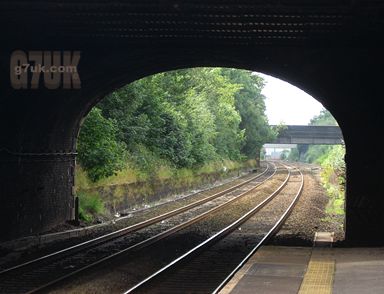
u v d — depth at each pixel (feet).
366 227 61.11
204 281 40.70
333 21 43.27
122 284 40.29
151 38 51.83
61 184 69.72
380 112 58.90
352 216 62.08
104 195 86.17
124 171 96.63
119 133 102.27
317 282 34.06
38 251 54.75
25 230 60.44
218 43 53.67
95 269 44.19
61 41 52.75
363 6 37.96
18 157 58.49
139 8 39.99
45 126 63.00
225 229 65.87
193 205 97.30
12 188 57.62
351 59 54.80
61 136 68.85
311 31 47.57
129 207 95.50
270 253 46.78
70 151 72.69
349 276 35.70
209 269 44.83
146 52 56.70
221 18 43.37
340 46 52.06
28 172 61.00
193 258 49.21
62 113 65.31
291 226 74.13
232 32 48.73
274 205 100.22
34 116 59.62
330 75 57.88
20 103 56.39
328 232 69.10
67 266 46.68
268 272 37.63
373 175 60.80
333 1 38.11
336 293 30.55
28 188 61.11
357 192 61.77
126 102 104.99
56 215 68.18
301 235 66.13
